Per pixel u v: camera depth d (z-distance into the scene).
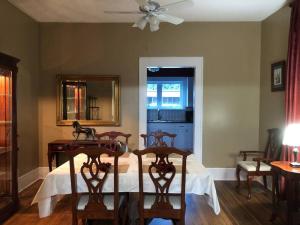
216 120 5.09
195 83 5.06
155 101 8.01
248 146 5.09
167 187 2.50
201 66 5.04
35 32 4.90
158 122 6.88
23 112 4.46
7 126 3.41
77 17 4.73
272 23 4.54
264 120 4.84
